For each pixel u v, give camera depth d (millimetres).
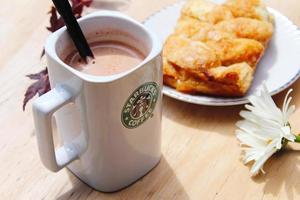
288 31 627
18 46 640
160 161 518
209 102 548
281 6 695
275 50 612
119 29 470
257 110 518
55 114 478
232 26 601
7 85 593
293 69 584
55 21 611
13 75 604
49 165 456
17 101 576
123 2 703
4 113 563
